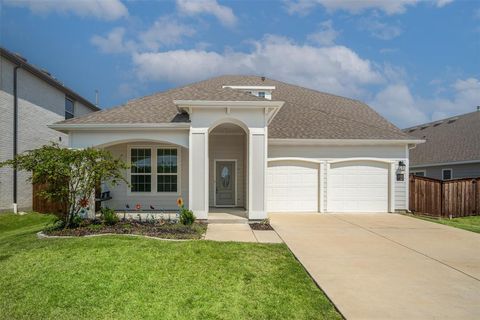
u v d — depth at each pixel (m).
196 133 11.56
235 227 10.80
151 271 5.95
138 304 4.82
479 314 4.64
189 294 5.14
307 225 11.33
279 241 8.77
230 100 11.40
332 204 14.68
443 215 14.68
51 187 9.49
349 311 4.68
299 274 6.16
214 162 15.37
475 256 7.58
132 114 12.59
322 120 16.44
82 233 8.89
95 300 4.92
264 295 5.20
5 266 6.27
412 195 14.84
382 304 4.93
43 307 4.75
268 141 14.29
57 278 5.62
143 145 14.28
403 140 14.54
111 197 14.05
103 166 9.57
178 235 8.89
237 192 15.36
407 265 6.85
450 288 5.60
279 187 14.67
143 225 10.05
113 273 5.82
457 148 20.95
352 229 10.69
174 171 14.34
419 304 4.95
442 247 8.41
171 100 14.23
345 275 6.16
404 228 10.98
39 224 12.58
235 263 6.59
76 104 20.72
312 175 14.73
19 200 15.14
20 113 15.32
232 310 4.71
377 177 14.84
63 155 9.19
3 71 14.31
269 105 11.38
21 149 15.37
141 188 14.26
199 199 11.51
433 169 22.05
